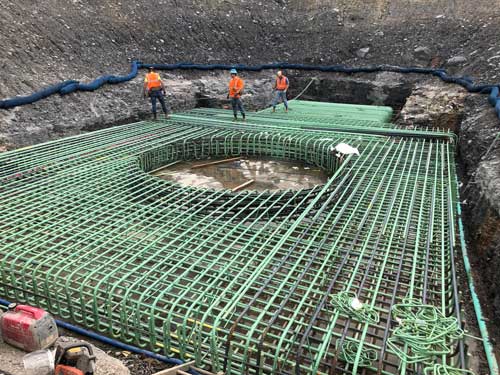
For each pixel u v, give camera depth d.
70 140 8.52
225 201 5.92
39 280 4.12
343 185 6.41
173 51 15.09
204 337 3.60
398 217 5.30
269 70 16.36
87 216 5.27
